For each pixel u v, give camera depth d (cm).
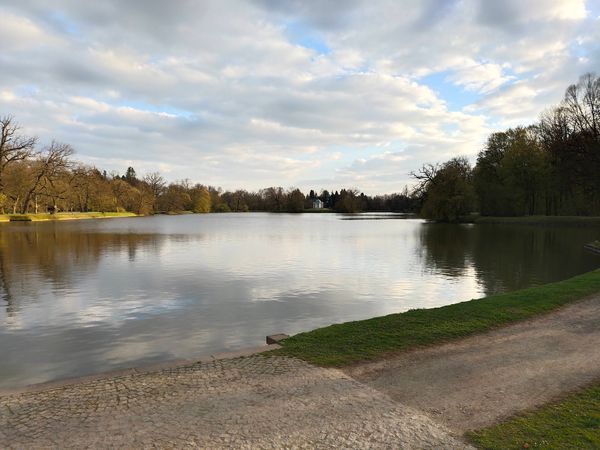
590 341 889
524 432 508
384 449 473
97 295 1769
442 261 2870
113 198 11388
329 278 2212
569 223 6575
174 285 1992
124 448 474
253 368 730
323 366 741
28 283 2030
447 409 575
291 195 17425
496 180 7962
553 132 5412
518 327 996
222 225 7450
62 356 1066
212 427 522
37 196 8825
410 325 1000
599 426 520
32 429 519
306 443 485
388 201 17800
